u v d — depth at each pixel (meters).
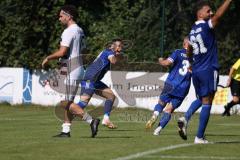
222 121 47.78
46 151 22.75
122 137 28.88
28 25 70.44
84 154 21.94
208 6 25.20
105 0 77.94
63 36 27.81
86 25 75.31
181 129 26.69
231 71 54.31
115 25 75.31
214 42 25.12
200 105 28.64
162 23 67.12
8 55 70.81
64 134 28.45
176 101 32.59
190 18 74.31
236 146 24.53
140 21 74.25
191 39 25.28
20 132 32.16
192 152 22.59
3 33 71.00
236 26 74.88
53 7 70.56
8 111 56.88
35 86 64.88
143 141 26.47
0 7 71.50
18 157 21.22
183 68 32.97
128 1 77.81
